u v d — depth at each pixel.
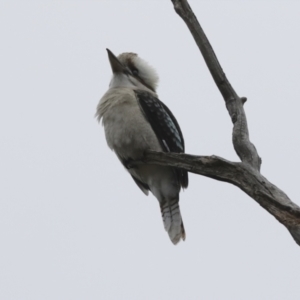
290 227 7.58
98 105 11.47
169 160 9.98
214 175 8.52
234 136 8.98
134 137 10.94
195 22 9.68
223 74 9.59
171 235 11.35
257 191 8.01
